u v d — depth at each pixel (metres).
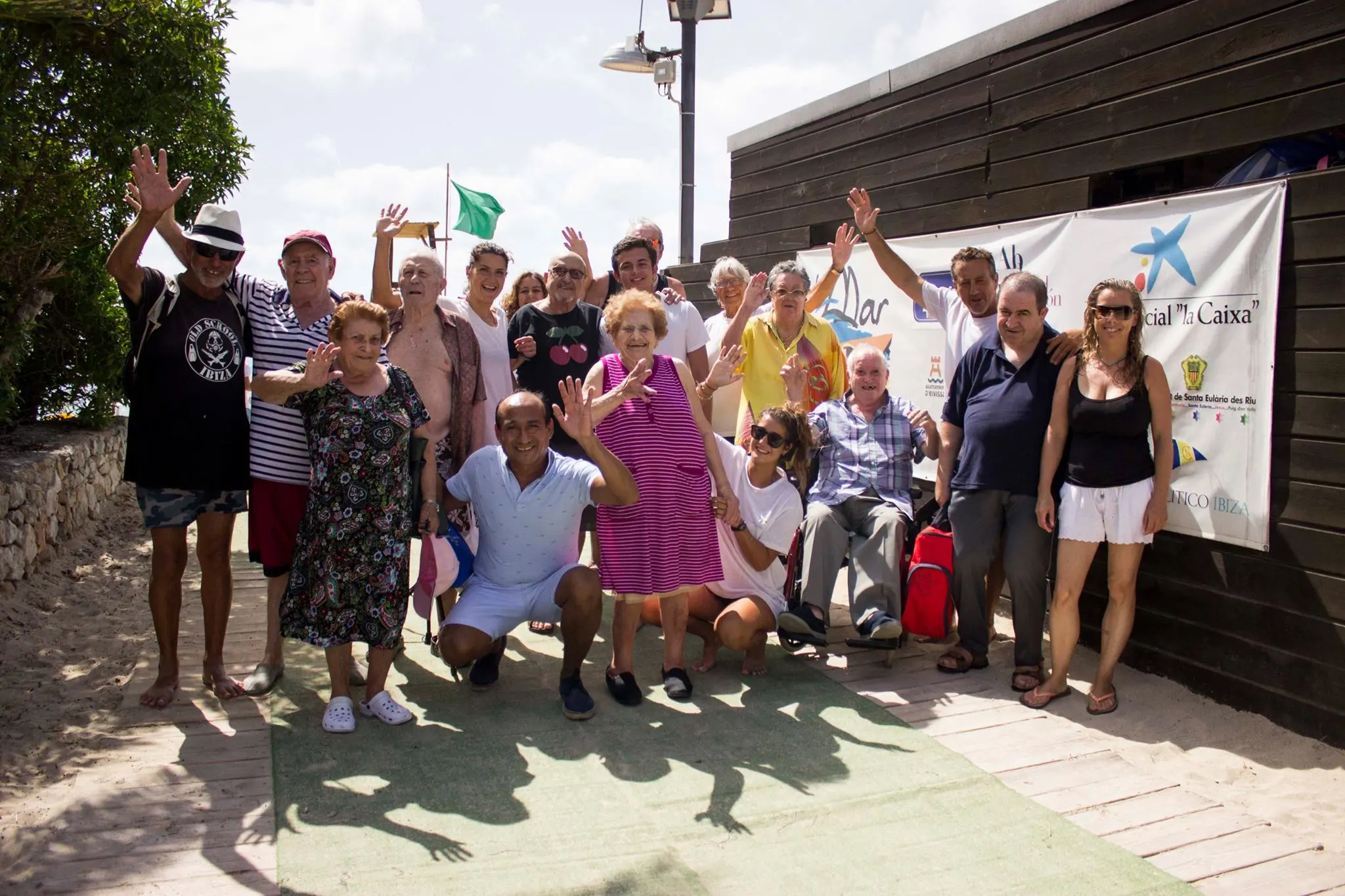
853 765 3.61
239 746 3.62
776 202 7.83
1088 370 4.12
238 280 4.01
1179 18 4.46
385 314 3.65
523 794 3.33
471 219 7.82
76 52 5.58
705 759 3.63
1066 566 4.18
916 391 6.07
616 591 4.03
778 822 3.20
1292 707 3.94
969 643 4.64
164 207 3.59
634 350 4.06
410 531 3.79
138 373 3.76
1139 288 4.59
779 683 4.44
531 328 4.93
